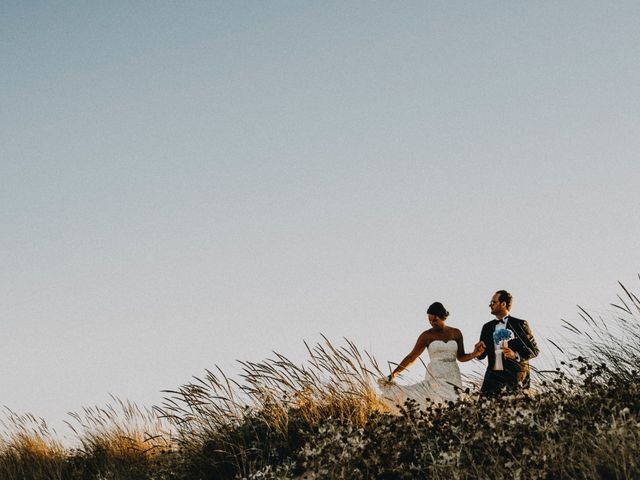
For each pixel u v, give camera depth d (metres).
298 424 8.16
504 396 6.75
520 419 5.99
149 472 9.52
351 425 7.05
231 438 8.29
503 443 5.78
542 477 5.16
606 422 5.62
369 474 6.20
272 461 7.72
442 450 6.23
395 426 6.90
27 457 11.88
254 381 8.47
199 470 8.18
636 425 5.30
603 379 6.74
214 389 8.59
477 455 5.93
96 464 11.01
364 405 8.20
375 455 6.34
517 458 5.57
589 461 5.10
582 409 6.21
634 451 5.09
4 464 11.76
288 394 8.46
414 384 9.11
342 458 6.31
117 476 10.07
